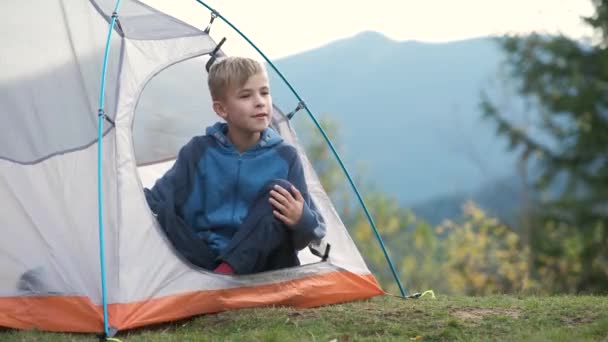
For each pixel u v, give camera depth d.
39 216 4.72
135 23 5.20
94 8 5.14
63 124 4.86
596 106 21.64
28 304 4.58
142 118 6.16
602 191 20.78
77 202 4.66
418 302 5.26
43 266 4.63
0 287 4.65
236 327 4.47
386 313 4.74
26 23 5.16
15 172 4.82
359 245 16.20
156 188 5.04
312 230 4.93
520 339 4.12
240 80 5.00
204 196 5.06
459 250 17.00
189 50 5.27
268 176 5.09
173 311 4.58
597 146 21.31
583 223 20.50
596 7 22.17
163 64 5.12
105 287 4.42
